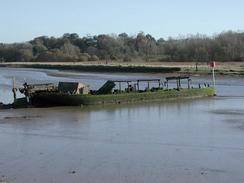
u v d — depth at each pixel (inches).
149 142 1033.5
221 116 1423.5
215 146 986.7
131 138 1079.6
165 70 4655.5
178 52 7746.1
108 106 1674.5
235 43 7066.9
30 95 1686.8
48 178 759.7
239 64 5531.5
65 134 1135.0
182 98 1966.0
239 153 920.3
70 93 1697.8
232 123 1279.5
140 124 1277.1
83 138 1084.5
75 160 876.0
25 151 953.5
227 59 6786.4
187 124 1270.9
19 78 3978.8
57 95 1658.5
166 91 1902.1
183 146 988.6
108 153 930.7
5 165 840.9
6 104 1692.9
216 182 730.8
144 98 1823.3
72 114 1475.1
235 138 1066.1
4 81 3425.2
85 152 941.8
